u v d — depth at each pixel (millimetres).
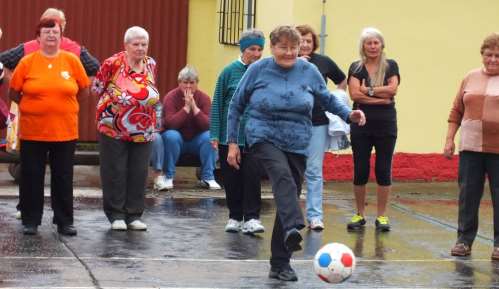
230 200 11109
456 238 11266
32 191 10414
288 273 8742
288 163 8586
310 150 11500
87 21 18469
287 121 8547
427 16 16094
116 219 10938
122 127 10750
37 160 10391
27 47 10875
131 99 10672
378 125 11492
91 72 11031
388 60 11625
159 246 10141
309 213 11602
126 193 11055
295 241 8211
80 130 18250
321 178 11602
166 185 14367
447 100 16250
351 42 15828
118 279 8555
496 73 10070
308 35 11516
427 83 16172
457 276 9234
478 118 10039
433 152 16297
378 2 15906
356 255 10102
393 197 14484
